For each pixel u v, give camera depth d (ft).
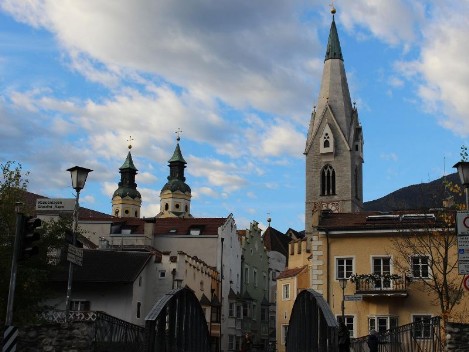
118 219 272.72
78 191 95.91
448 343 74.79
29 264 117.19
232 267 279.69
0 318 105.50
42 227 122.62
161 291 202.28
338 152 422.41
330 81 436.35
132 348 98.22
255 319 314.96
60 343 78.59
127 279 176.24
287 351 131.54
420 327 102.58
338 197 417.90
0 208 114.83
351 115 432.25
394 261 145.48
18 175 120.88
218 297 255.91
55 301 175.94
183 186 600.80
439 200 158.71
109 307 177.68
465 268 65.31
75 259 89.97
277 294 247.50
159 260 204.85
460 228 66.03
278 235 419.54
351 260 157.07
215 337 244.83
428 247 134.21
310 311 99.71
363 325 152.25
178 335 99.71
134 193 606.96
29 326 79.20
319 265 158.51
